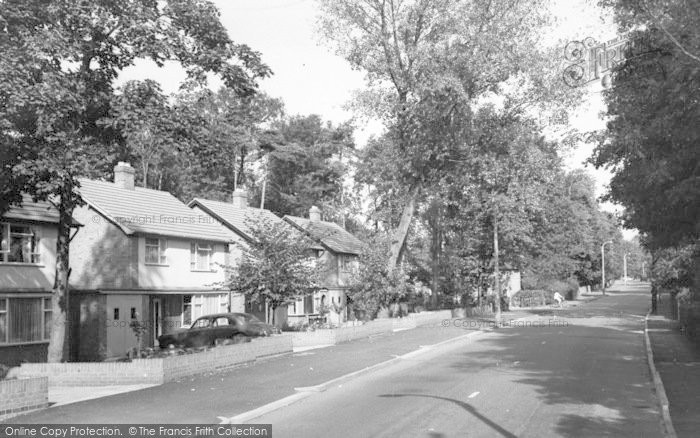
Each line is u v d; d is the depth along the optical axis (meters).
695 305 27.38
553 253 79.31
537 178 41.38
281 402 14.74
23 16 17.12
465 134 39.38
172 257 37.56
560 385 16.95
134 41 19.05
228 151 21.52
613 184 22.61
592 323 44.25
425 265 58.94
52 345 20.25
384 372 20.53
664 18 13.79
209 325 31.03
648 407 13.91
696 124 15.14
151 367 17.98
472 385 17.02
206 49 19.83
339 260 56.03
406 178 42.56
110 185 39.69
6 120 15.88
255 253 34.53
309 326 34.81
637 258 182.62
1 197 18.16
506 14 36.59
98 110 19.97
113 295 32.91
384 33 38.62
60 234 20.55
